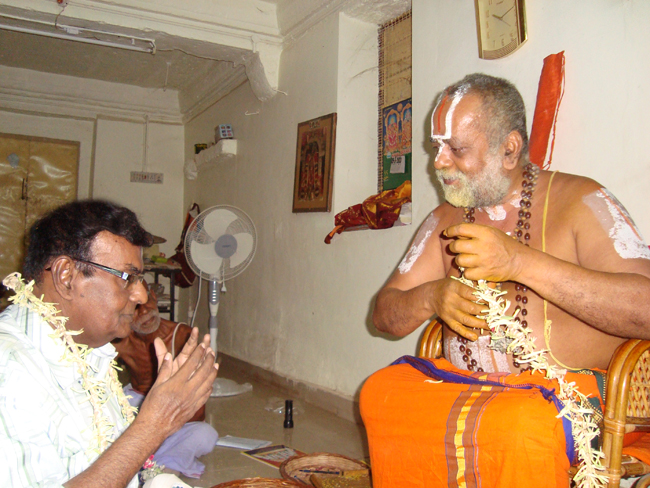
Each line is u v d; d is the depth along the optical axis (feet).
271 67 17.01
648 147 6.57
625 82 6.85
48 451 3.50
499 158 5.07
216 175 22.48
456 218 5.92
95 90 24.30
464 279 5.04
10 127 23.97
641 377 4.78
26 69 22.90
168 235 26.35
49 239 3.85
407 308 5.46
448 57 9.78
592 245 4.66
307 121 15.07
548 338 4.81
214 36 16.52
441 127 5.09
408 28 13.14
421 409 4.84
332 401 13.41
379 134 14.14
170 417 3.64
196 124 25.04
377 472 5.25
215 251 13.64
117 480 3.34
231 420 12.74
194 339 4.01
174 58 21.13
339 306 13.55
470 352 5.34
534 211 5.12
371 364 12.28
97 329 3.98
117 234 3.97
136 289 4.15
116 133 25.46
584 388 4.49
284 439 11.30
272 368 16.78
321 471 8.83
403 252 11.32
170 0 15.78
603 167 7.07
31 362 3.59
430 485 4.76
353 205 13.28
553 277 4.31
